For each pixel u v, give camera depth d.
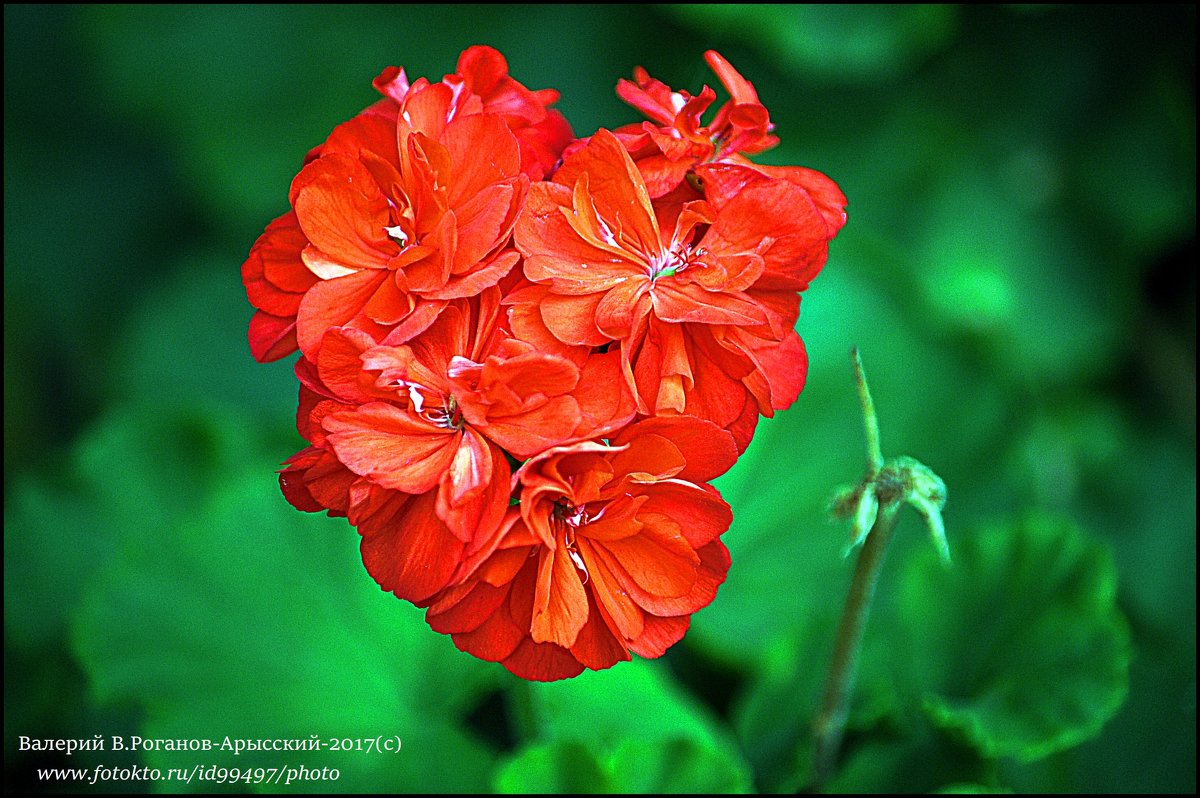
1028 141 0.87
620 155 0.50
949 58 0.86
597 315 0.50
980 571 0.63
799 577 0.70
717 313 0.50
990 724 0.61
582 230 0.50
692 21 0.80
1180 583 0.79
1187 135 0.84
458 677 0.66
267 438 0.77
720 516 0.50
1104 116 0.86
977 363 0.75
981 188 0.87
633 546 0.51
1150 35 0.83
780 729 0.64
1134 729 0.64
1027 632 0.62
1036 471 0.74
